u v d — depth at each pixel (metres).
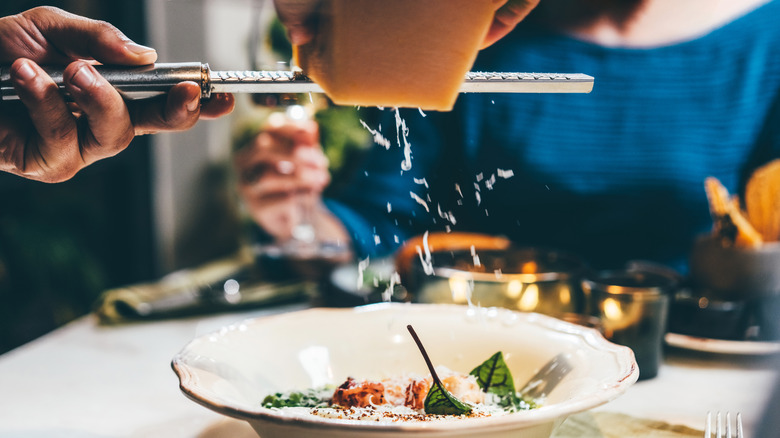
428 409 0.61
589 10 1.31
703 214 1.33
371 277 0.97
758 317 0.84
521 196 1.40
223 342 0.67
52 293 1.38
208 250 1.93
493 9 0.56
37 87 0.60
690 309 0.84
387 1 0.56
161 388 0.79
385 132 1.40
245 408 0.55
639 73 1.34
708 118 1.33
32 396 0.77
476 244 0.94
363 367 0.71
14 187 1.28
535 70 1.35
